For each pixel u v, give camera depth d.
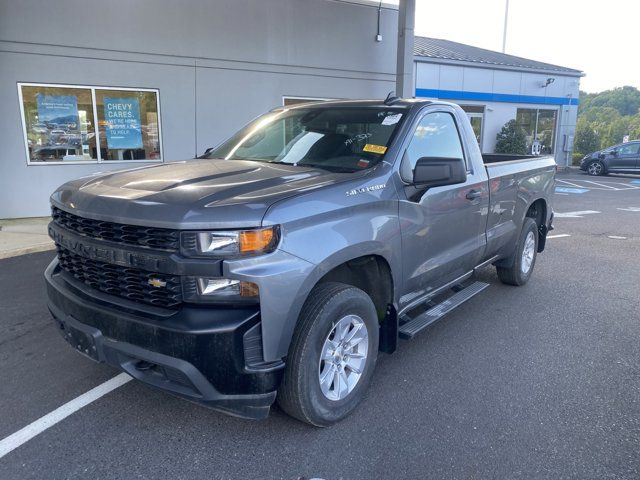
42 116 10.09
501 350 4.48
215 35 11.49
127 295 2.90
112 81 10.57
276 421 3.30
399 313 3.80
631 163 22.06
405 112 3.98
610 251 8.44
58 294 3.19
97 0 10.16
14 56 9.63
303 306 3.00
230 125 12.06
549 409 3.53
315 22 12.84
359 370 3.39
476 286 5.01
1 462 2.86
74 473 2.79
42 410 3.38
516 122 22.31
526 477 2.83
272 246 2.69
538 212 6.57
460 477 2.82
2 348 4.29
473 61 20.77
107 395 3.58
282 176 3.28
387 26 14.06
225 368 2.64
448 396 3.67
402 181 3.64
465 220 4.44
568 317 5.32
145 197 2.86
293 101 12.94
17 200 10.12
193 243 2.62
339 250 3.00
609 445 3.13
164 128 11.29
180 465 2.87
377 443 3.10
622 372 4.11
